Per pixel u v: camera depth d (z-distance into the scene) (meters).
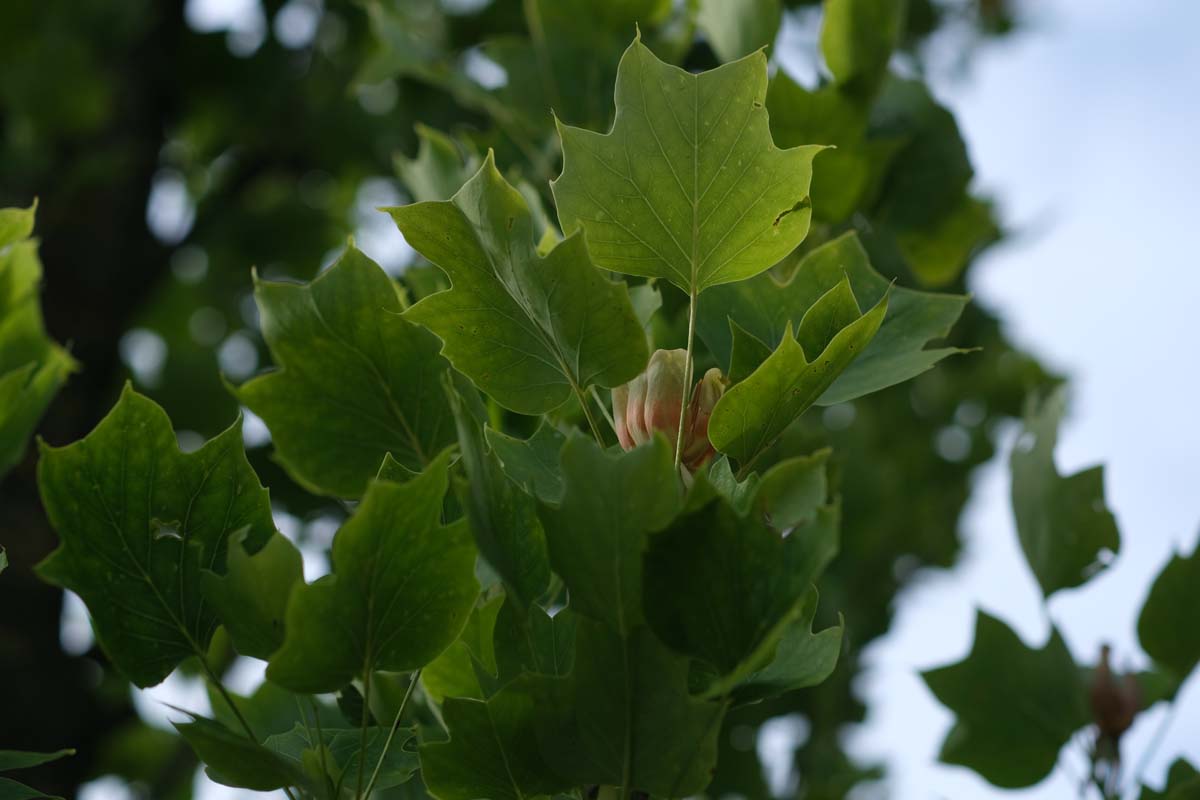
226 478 2.00
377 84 2.68
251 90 7.96
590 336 2.00
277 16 8.02
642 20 2.54
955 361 7.17
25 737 5.51
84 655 6.16
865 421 6.02
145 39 7.91
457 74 2.64
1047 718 2.32
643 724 1.92
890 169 2.62
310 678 1.93
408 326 2.06
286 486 5.21
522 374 2.02
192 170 8.42
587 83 2.53
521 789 1.98
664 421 2.04
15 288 2.35
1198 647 2.34
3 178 7.21
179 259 8.35
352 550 1.92
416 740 2.12
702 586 1.91
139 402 1.99
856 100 2.41
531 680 1.92
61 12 7.80
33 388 2.34
